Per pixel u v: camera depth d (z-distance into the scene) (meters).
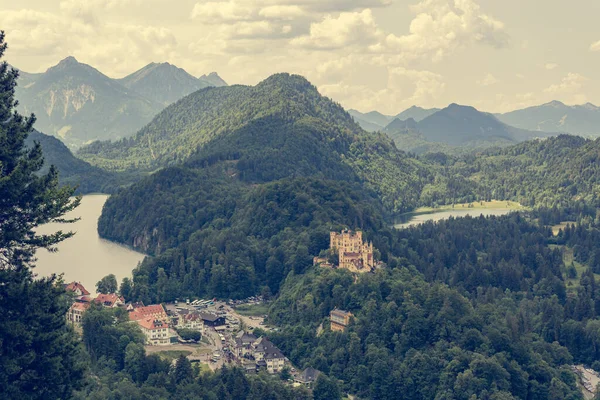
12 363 188.12
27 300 196.88
